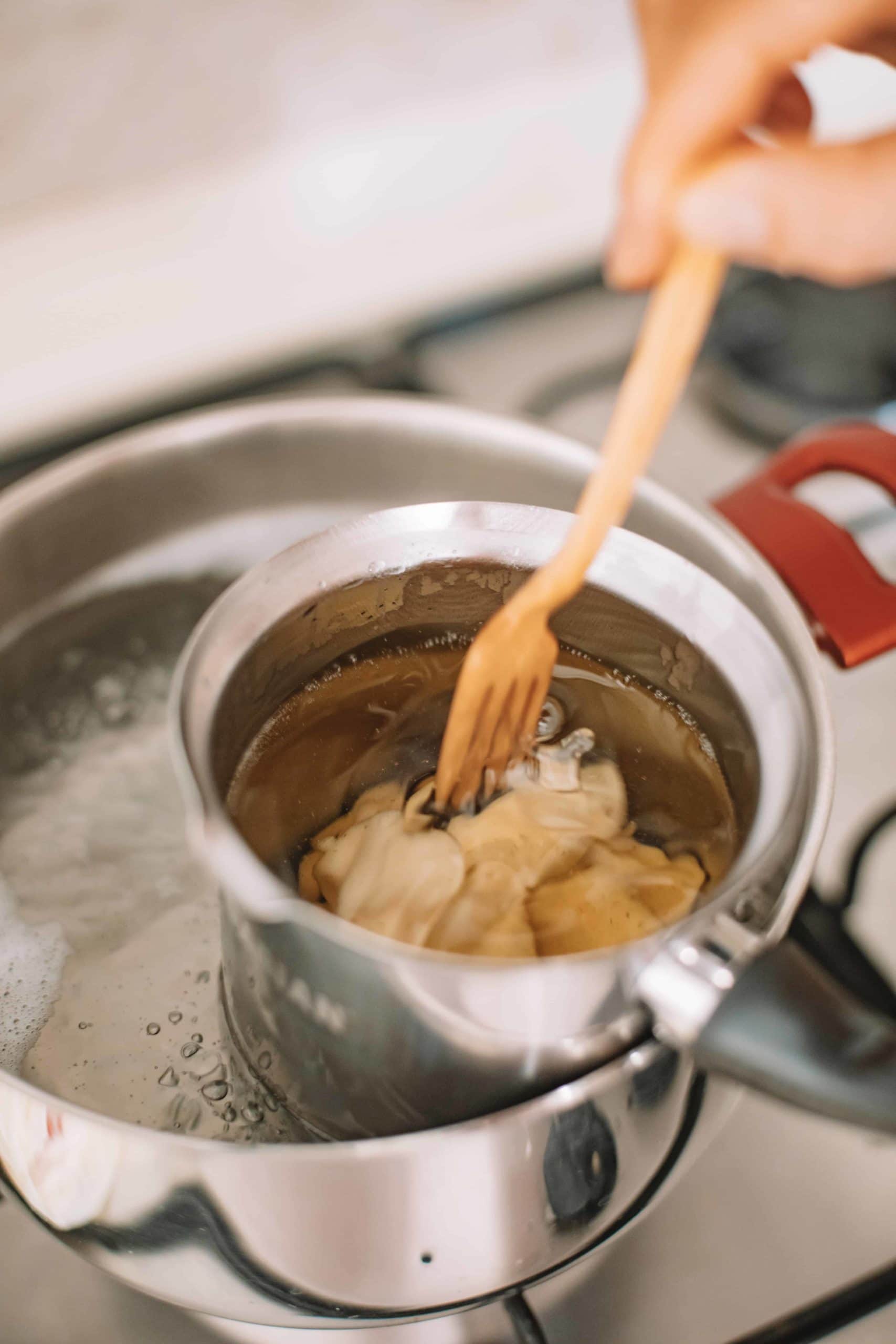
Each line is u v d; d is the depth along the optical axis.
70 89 0.48
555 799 0.36
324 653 0.37
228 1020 0.36
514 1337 0.34
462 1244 0.32
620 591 0.36
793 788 0.32
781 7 0.34
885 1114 0.28
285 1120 0.35
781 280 0.56
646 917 0.33
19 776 0.41
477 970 0.29
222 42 0.50
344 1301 0.33
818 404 0.52
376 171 0.54
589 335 0.56
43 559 0.43
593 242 0.61
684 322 0.34
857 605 0.39
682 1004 0.29
